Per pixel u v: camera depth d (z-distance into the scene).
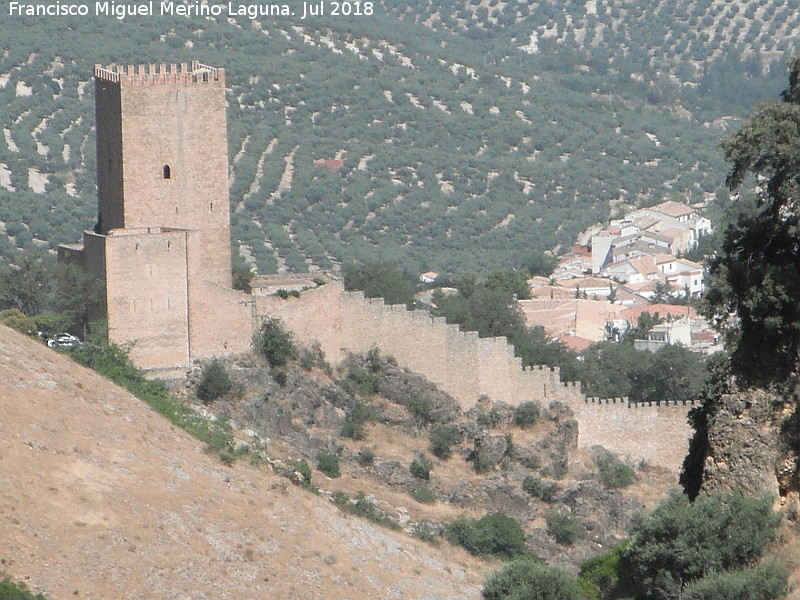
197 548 124.69
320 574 127.50
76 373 147.62
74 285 163.75
